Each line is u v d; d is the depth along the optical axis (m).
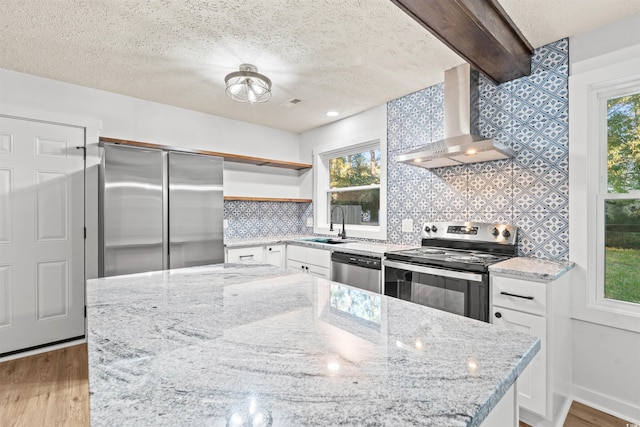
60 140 2.75
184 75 2.62
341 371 0.65
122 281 1.44
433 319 0.96
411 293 2.29
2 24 1.90
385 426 0.49
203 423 0.49
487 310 1.88
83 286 2.84
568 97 2.07
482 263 1.96
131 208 2.65
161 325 0.91
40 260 2.66
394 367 0.67
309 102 3.27
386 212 3.30
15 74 2.55
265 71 2.55
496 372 0.65
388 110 3.27
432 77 2.67
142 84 2.81
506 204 2.38
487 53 1.94
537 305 1.68
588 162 1.99
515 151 2.32
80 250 2.84
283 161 3.96
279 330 0.87
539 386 1.67
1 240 2.50
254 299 1.16
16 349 2.54
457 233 2.66
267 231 4.22
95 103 2.92
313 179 4.27
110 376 0.63
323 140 4.10
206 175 3.10
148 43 2.13
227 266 1.81
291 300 1.15
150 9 1.77
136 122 3.15
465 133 2.42
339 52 2.25
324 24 1.92
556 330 1.71
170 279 1.48
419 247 2.87
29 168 2.62
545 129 2.17
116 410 0.52
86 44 2.14
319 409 0.52
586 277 1.98
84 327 2.85
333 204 4.18
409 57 2.32
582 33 2.01
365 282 2.69
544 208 2.18
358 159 3.84
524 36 2.05
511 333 0.85
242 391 0.58
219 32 2.00
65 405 1.90
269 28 1.96
